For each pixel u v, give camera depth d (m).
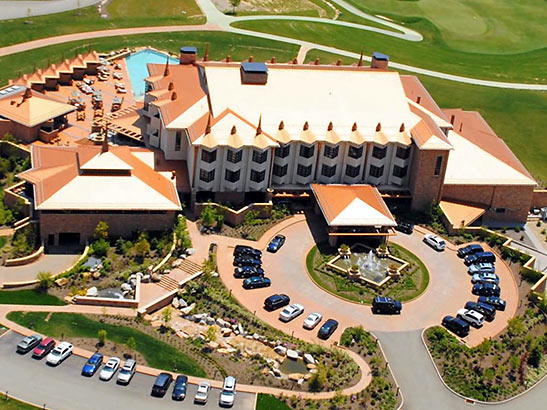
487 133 181.62
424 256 148.75
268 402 109.31
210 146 147.25
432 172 158.38
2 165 157.62
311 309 130.62
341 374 116.31
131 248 138.62
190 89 161.88
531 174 187.25
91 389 107.06
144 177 145.12
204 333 121.06
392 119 162.12
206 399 107.62
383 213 149.38
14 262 131.50
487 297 138.00
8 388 105.44
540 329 133.50
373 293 136.50
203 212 148.75
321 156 158.25
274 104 159.25
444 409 113.88
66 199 137.50
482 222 166.25
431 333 127.56
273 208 154.88
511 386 120.06
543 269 152.50
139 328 120.25
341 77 166.62
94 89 198.75
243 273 135.38
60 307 122.44
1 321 117.12
